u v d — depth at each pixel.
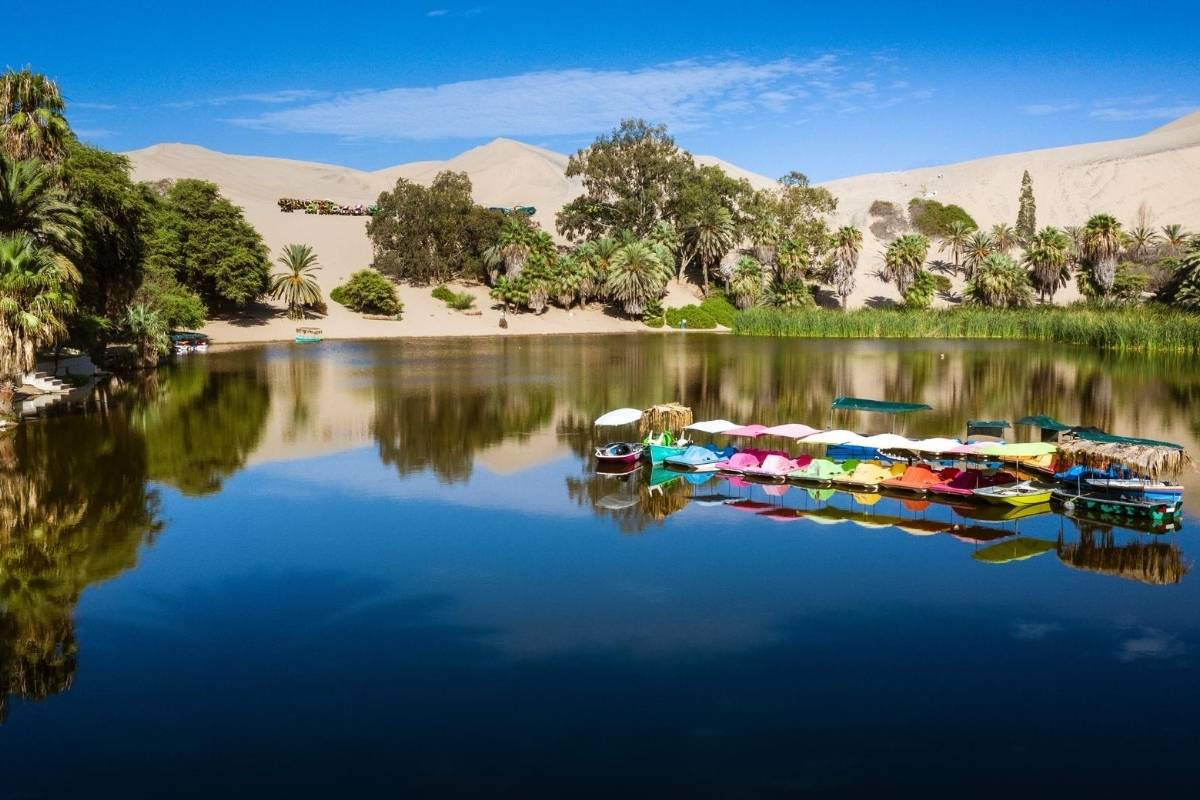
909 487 30.17
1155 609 19.55
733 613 19.25
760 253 133.25
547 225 178.62
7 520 26.27
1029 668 16.64
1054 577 21.59
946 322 107.25
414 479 31.94
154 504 28.23
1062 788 12.91
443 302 122.19
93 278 63.84
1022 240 156.12
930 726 14.59
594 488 30.69
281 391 55.41
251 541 24.39
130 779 13.16
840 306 141.00
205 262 102.81
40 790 12.87
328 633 18.27
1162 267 123.88
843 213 187.12
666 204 142.00
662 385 58.78
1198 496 29.59
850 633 18.22
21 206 45.91
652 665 16.73
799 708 15.14
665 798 12.62
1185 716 14.91
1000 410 47.88
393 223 126.00
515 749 13.86
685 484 31.41
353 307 115.94
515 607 19.58
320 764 13.50
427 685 15.99
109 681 16.19
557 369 69.25
